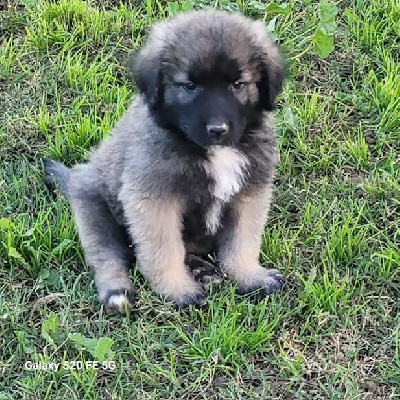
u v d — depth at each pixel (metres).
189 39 1.04
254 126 1.09
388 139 1.33
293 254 1.18
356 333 1.08
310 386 1.03
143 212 1.08
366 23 1.49
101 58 1.45
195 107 1.03
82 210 1.17
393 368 1.04
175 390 1.02
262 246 1.19
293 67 1.43
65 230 1.19
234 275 1.15
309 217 1.22
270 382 1.03
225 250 1.16
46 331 1.05
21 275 1.16
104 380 1.03
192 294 1.12
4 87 1.42
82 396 1.01
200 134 1.02
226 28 1.05
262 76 1.07
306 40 1.44
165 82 1.05
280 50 1.12
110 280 1.12
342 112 1.39
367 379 1.04
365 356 1.06
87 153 1.29
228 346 1.05
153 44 1.07
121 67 1.45
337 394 1.01
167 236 1.10
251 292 1.13
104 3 1.56
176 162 1.06
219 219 1.14
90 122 1.35
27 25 1.52
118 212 1.16
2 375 1.03
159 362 1.05
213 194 1.09
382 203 1.24
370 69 1.44
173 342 1.07
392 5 1.52
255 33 1.07
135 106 1.14
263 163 1.11
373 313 1.11
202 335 1.07
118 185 1.13
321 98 1.41
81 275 1.15
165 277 1.12
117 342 1.07
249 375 1.03
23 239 1.18
